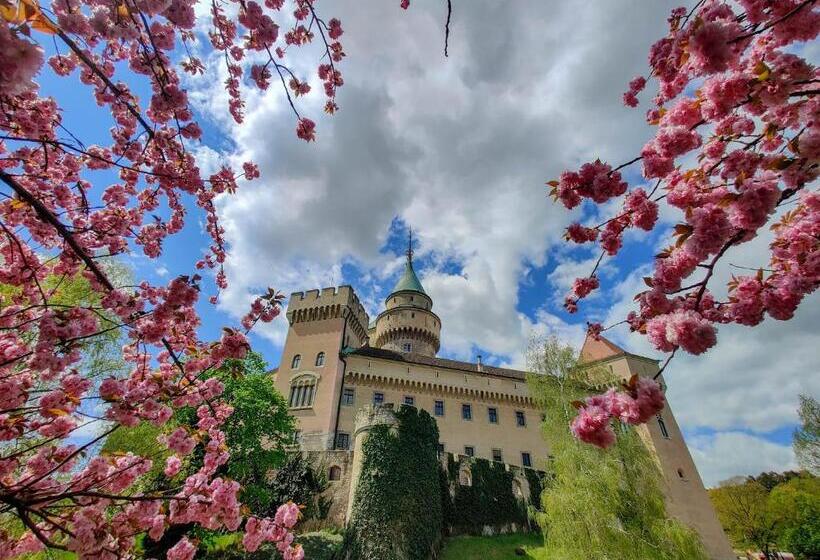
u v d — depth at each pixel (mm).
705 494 33406
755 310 5016
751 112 3889
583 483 18672
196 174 6801
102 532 4535
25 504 4035
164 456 12234
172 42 5418
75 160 7043
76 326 4750
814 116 3904
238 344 7039
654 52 5168
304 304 43375
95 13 4066
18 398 4844
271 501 26703
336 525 26359
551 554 18547
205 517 5582
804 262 4883
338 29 6609
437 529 25516
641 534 17422
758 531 44719
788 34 3580
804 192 5004
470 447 36812
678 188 4844
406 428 27312
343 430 34594
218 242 8891
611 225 5699
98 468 5598
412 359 41719
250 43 5891
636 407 3932
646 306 4871
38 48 2945
